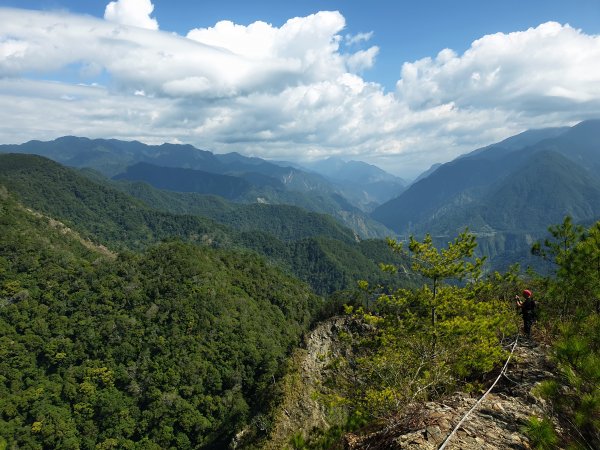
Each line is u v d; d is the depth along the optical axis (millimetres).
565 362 5859
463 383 9867
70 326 93250
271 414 45812
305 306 125625
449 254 12555
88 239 178375
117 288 102438
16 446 68625
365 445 6898
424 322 12133
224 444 61406
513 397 7984
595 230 9766
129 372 81812
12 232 134750
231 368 82750
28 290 104125
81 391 77125
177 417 72312
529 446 5934
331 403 10328
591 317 7641
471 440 6145
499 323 10711
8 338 88125
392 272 13594
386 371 10016
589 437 5496
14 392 79250
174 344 86188
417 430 6672
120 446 69562
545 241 12773
